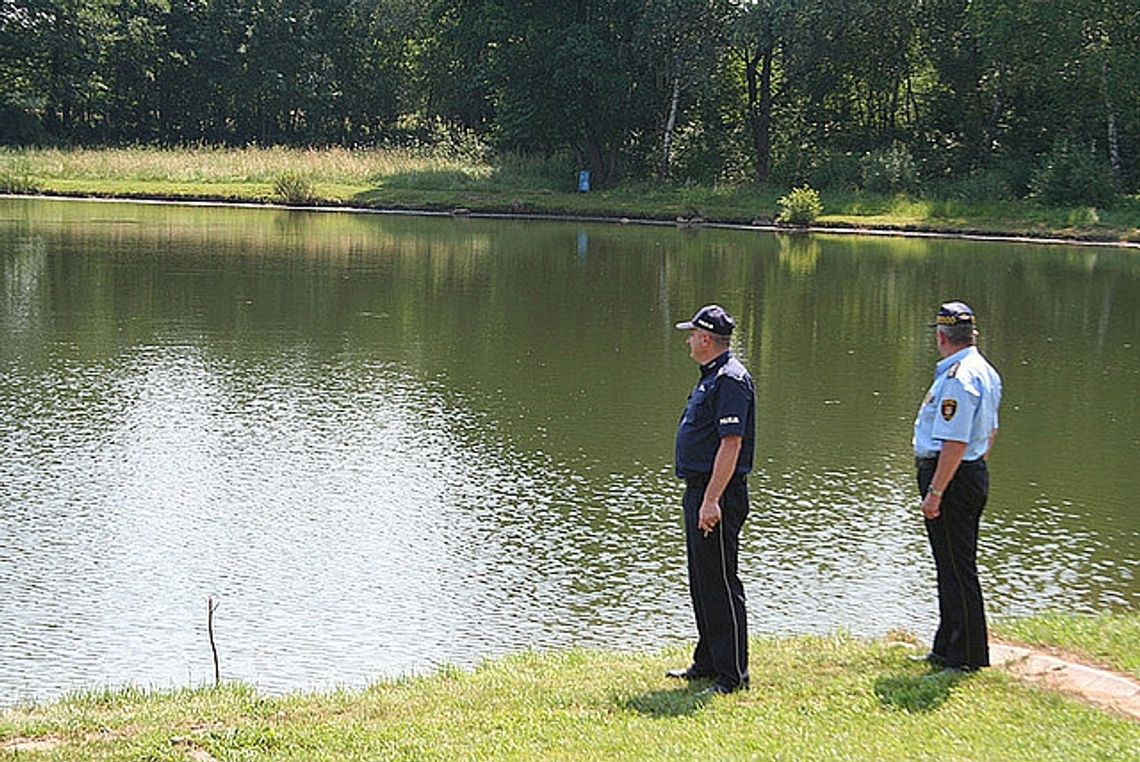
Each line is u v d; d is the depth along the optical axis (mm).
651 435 17406
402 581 12164
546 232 46500
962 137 57625
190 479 14992
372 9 78250
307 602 11641
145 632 10914
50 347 22125
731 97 61562
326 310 27109
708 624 7414
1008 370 22719
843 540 13625
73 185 54969
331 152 63062
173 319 25375
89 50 71438
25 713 7547
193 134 76938
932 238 47281
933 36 57188
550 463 16031
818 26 53875
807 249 42281
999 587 12422
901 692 7160
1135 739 6395
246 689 8250
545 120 58844
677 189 56844
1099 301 31156
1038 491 15477
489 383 20375
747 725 6688
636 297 30219
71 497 14195
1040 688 7266
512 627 11211
